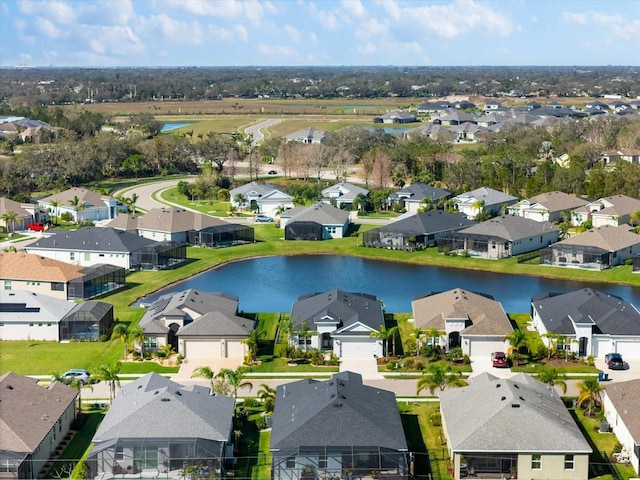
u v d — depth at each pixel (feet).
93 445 225.76
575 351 310.24
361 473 217.56
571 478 216.74
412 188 643.45
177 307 327.26
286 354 312.91
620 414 236.84
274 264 480.23
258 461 227.40
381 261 488.02
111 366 278.26
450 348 317.22
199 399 240.32
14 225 547.90
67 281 388.16
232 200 642.22
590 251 456.04
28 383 246.27
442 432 244.22
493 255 485.15
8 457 210.79
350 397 238.07
